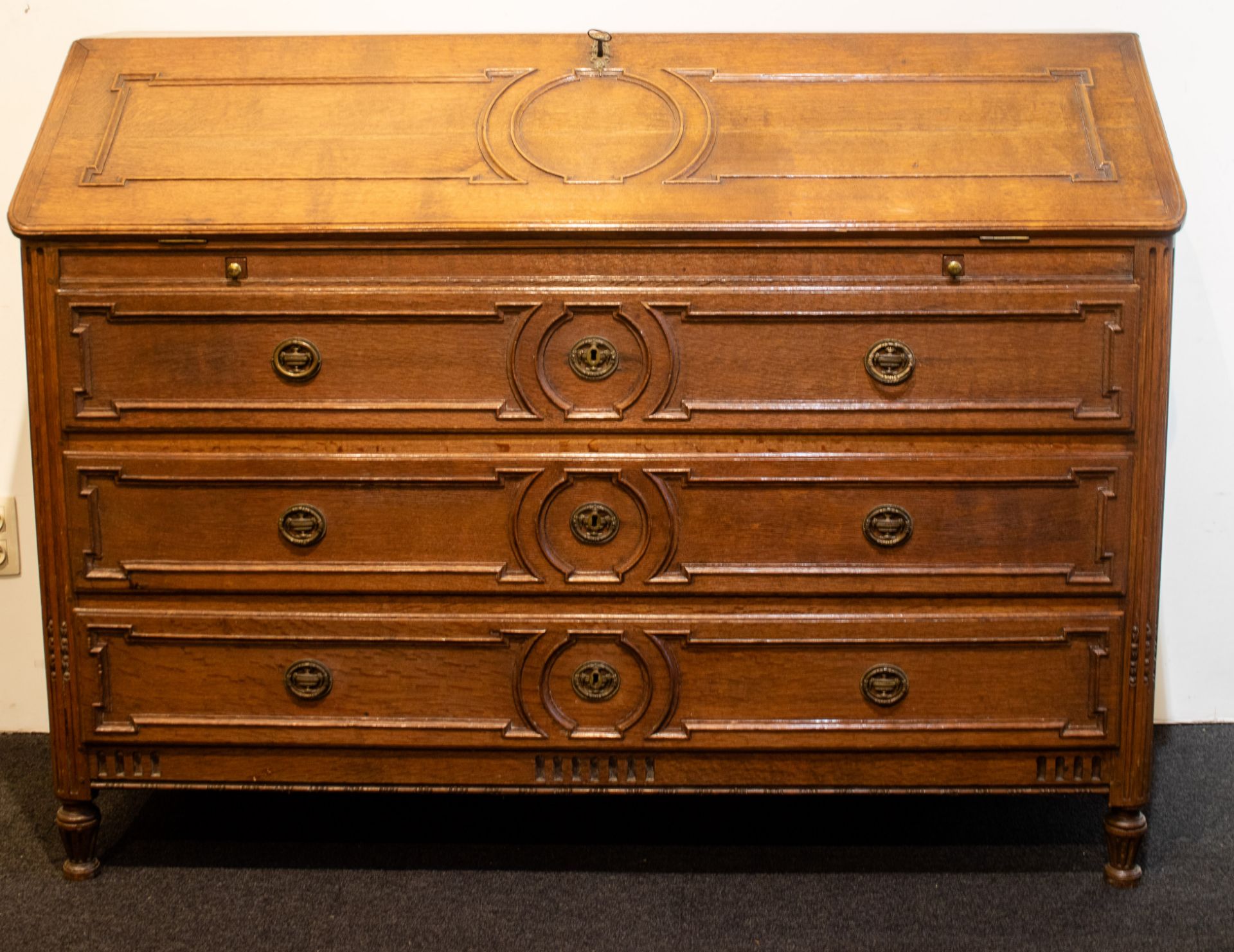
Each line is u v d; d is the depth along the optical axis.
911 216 1.75
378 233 1.75
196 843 2.09
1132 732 1.85
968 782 1.88
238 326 1.78
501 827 2.15
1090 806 2.22
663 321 1.76
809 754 1.87
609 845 2.09
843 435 1.80
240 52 1.99
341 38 2.01
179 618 1.84
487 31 2.42
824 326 1.76
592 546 1.82
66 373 1.78
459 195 1.80
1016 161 1.84
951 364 1.77
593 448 1.80
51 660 1.85
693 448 1.80
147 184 1.82
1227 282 2.45
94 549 1.82
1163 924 1.82
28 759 2.43
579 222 1.74
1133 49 1.98
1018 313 1.75
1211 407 2.49
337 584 1.83
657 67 1.97
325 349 1.78
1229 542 2.53
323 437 1.81
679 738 1.85
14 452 2.51
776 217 1.75
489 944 1.78
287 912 1.86
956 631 1.82
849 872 1.99
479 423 1.79
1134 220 1.74
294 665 1.85
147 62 1.98
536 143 1.87
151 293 1.76
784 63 1.97
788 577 1.81
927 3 2.41
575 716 1.86
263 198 1.80
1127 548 1.80
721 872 1.99
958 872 1.99
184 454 1.80
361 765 1.89
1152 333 1.76
